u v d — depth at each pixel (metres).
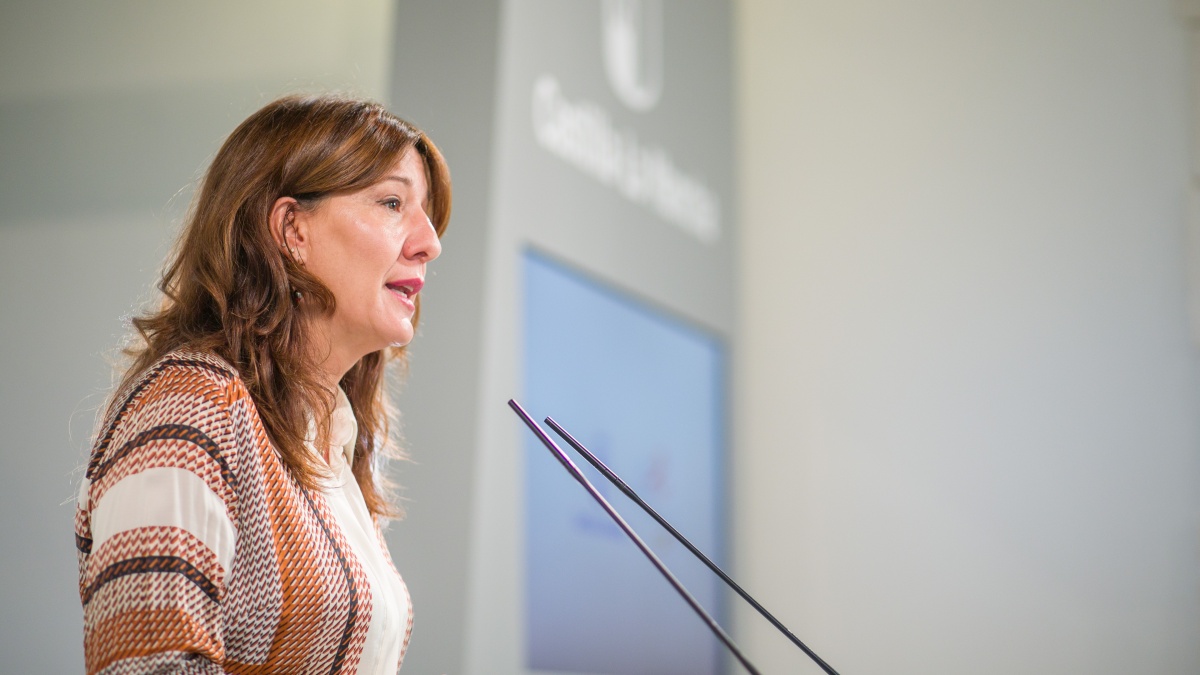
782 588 9.11
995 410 9.00
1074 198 9.12
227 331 2.05
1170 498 8.62
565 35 7.35
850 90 9.87
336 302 2.20
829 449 9.28
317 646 1.95
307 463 2.04
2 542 5.07
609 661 7.23
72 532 5.12
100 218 5.57
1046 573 8.70
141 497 1.73
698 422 8.88
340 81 6.18
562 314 7.05
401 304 2.28
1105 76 9.20
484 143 6.45
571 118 7.35
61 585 5.08
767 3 10.27
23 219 5.51
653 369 8.27
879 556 9.01
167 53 5.90
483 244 6.30
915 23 9.80
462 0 6.66
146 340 2.10
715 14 9.95
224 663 1.83
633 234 8.12
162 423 1.82
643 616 7.72
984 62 9.52
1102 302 8.93
